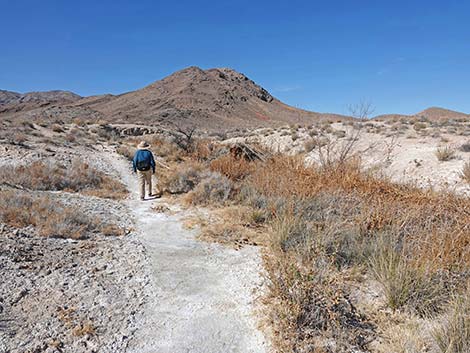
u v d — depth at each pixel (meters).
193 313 3.78
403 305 3.72
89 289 4.13
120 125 32.12
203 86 139.62
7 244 4.90
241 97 140.25
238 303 3.99
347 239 5.28
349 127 23.70
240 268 4.94
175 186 10.52
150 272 4.77
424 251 4.23
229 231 6.50
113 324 3.51
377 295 4.01
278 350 3.12
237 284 4.46
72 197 8.70
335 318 3.33
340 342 3.14
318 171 9.30
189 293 4.22
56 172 10.80
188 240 6.16
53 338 3.19
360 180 7.95
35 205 6.70
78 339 3.22
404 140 17.56
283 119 125.25
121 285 4.33
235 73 167.00
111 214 7.61
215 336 3.38
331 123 27.55
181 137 26.42
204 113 113.31
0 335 3.14
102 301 3.91
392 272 3.97
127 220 7.36
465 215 5.63
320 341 3.21
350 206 6.55
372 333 3.33
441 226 5.10
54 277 4.31
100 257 5.10
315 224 5.92
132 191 10.80
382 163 13.30
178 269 4.91
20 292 3.86
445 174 11.04
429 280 3.83
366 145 17.39
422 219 5.66
